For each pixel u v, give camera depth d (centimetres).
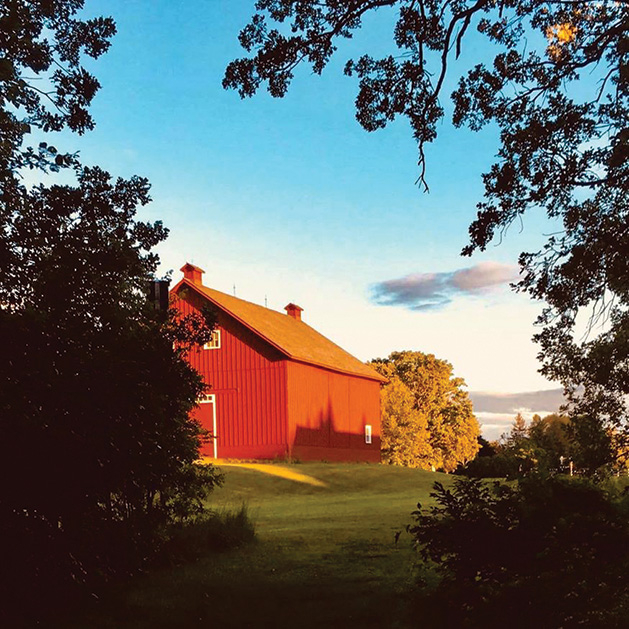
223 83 1155
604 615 518
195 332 988
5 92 725
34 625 791
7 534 798
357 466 3925
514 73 1129
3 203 755
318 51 1151
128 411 837
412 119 1168
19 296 766
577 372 1182
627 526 554
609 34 1039
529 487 596
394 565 1094
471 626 556
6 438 756
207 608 848
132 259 820
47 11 927
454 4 1098
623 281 1129
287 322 5238
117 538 1010
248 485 3025
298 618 789
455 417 7356
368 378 5219
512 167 1089
